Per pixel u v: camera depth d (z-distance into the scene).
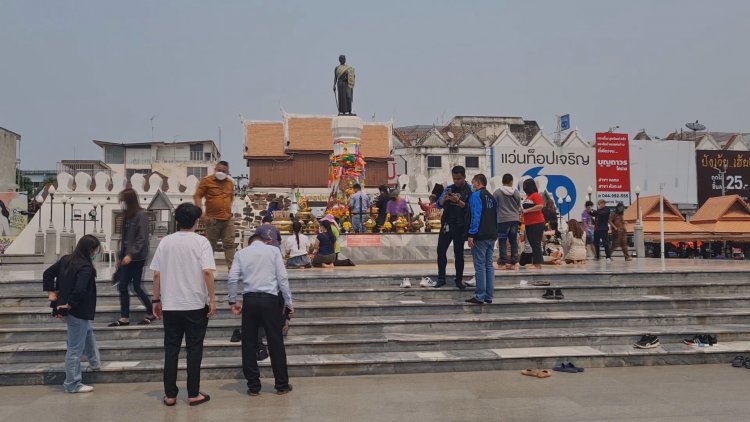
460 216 9.28
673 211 29.19
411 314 8.69
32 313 8.23
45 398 6.27
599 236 16.45
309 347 7.52
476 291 8.84
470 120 53.44
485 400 5.99
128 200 7.97
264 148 39.94
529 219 11.66
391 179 39.81
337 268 12.89
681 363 7.53
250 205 32.81
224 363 7.07
